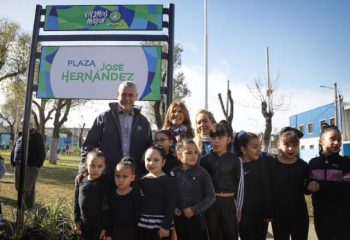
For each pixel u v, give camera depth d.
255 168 4.21
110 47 5.66
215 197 3.79
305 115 32.97
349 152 19.69
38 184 10.77
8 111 43.22
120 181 3.69
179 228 3.81
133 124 4.22
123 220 3.66
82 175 4.04
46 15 5.90
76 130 72.88
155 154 3.74
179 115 4.50
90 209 3.81
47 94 5.68
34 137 7.02
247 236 4.14
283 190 4.04
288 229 4.01
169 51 5.55
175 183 3.74
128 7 5.76
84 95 5.62
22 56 23.42
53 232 4.65
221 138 4.04
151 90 5.53
